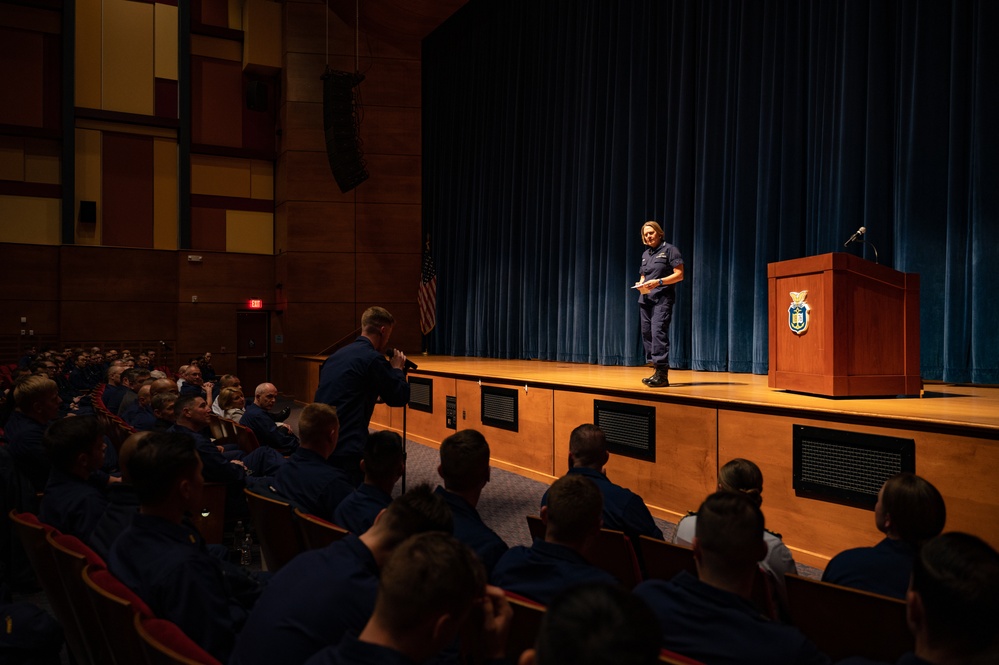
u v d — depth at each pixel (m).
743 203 8.59
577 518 2.09
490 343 13.89
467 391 8.05
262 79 16.19
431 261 14.64
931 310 6.79
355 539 1.82
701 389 5.77
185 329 15.52
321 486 3.27
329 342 15.26
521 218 13.17
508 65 13.45
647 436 5.57
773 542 2.54
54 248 14.78
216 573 2.08
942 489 3.70
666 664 1.37
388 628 1.22
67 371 11.59
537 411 6.89
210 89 15.77
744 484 2.80
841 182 7.45
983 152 6.40
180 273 15.48
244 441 5.31
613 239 10.63
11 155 14.48
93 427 3.09
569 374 8.05
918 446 3.80
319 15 15.36
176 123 15.45
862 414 4.06
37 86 14.59
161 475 2.11
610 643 0.84
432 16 13.85
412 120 15.66
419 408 9.10
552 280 12.20
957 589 1.17
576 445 3.24
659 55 10.04
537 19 12.79
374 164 15.51
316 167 15.31
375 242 15.51
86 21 14.93
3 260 14.41
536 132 12.73
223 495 4.14
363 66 15.46
